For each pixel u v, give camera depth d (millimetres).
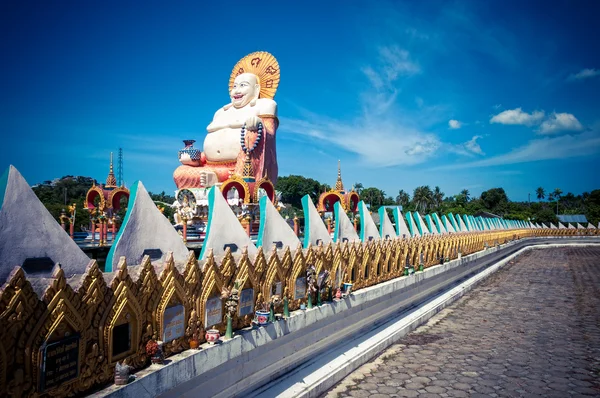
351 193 28328
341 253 12703
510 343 14430
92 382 5773
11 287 4867
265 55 32156
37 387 5129
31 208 5801
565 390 10570
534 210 109500
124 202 25641
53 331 5277
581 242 70438
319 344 11055
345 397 9914
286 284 10336
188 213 22547
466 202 117625
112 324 6051
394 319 15586
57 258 6023
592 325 16953
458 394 10211
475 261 29516
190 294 7500
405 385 10688
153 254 7688
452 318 18016
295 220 25125
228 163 28984
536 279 30203
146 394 6055
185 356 7020
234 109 30656
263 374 8930
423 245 20172
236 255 9055
